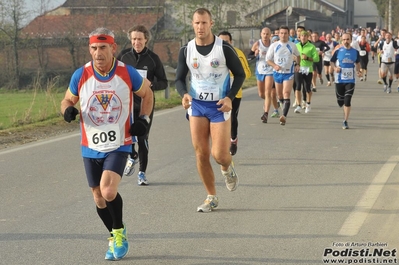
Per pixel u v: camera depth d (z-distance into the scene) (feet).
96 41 45.19
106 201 46.42
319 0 640.17
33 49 320.29
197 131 58.65
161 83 73.97
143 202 64.18
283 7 562.25
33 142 102.47
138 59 73.56
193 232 53.88
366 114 131.23
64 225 56.80
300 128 112.57
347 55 110.01
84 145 47.14
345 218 57.06
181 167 80.79
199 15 56.44
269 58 114.62
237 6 379.76
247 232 53.52
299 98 133.69
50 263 46.88
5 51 315.78
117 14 346.74
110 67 46.26
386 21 586.86
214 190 60.70
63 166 82.69
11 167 82.43
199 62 57.31
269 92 117.60
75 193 68.59
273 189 68.59
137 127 46.70
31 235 53.93
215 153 58.34
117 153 46.68
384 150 90.27
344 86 111.04
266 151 90.84
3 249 50.21
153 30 348.59
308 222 56.03
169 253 48.62
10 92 287.48
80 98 46.44
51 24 335.88
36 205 63.77
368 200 63.00
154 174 77.05
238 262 46.24
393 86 197.57
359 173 75.46
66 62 328.49
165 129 112.98
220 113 57.88
